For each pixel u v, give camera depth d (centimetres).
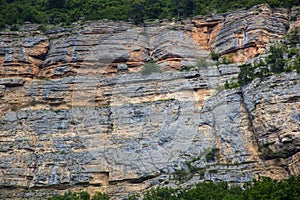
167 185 9162
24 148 10169
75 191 9656
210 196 8188
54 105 10944
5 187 9725
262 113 9231
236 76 10519
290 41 10688
